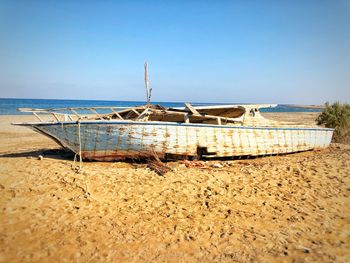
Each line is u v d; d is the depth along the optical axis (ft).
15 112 132.46
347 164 29.14
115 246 13.52
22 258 12.28
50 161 27.86
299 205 18.60
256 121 36.19
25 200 17.85
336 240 14.25
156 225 15.66
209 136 30.17
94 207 17.42
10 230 14.43
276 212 17.52
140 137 27.76
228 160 32.48
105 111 158.61
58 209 16.90
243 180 23.26
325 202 19.12
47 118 95.50
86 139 27.55
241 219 16.56
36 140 49.57
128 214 16.78
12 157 30.22
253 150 33.01
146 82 33.42
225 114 40.01
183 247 13.62
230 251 13.32
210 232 15.07
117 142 27.68
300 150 38.22
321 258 12.60
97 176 22.68
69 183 20.84
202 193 20.20
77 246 13.38
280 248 13.53
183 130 28.99
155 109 32.63
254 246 13.75
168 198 19.15
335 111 54.24
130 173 24.00
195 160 30.37
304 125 40.32
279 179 23.73
